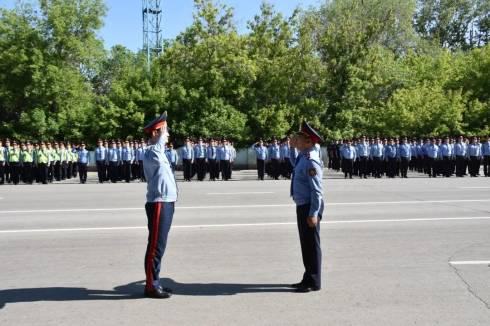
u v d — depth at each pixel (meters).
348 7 41.31
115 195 16.59
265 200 14.65
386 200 14.33
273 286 6.30
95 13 40.34
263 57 35.34
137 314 5.35
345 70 34.81
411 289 6.11
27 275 6.86
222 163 24.94
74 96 39.72
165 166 6.12
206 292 6.09
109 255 7.92
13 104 40.00
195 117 35.16
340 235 9.28
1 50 38.56
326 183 20.80
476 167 25.94
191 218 11.30
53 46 39.81
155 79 37.72
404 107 34.34
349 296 5.87
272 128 34.28
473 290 6.05
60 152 26.22
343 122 34.56
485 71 38.59
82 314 5.37
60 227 10.31
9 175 24.34
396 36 46.50
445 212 11.94
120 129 36.44
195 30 34.94
